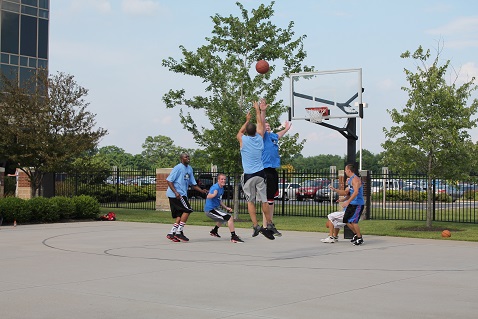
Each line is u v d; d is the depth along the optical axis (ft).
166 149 342.03
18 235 59.41
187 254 44.42
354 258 42.68
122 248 48.26
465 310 25.55
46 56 156.04
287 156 85.35
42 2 155.43
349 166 52.31
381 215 93.91
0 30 147.33
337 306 26.27
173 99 87.45
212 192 53.67
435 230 67.15
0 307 25.90
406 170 68.74
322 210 100.58
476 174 69.92
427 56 68.28
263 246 50.21
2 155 87.56
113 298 27.91
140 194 125.80
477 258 43.04
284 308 25.85
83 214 81.20
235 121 85.05
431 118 66.59
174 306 26.20
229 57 86.63
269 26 88.17
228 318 23.95
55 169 87.45
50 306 26.12
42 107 87.92
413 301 27.40
